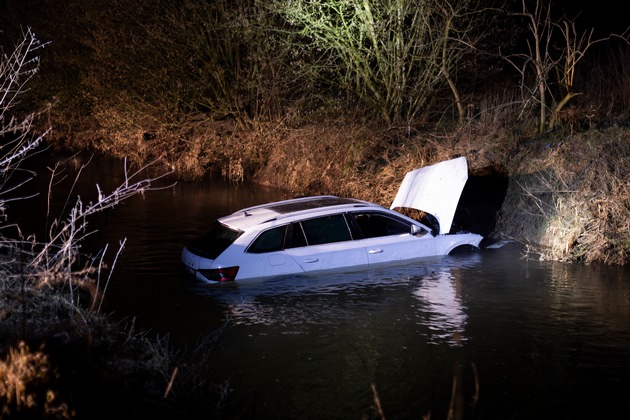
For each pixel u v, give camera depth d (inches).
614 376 259.8
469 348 288.2
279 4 679.1
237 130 850.1
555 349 286.0
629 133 507.8
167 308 339.9
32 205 621.0
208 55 851.4
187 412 227.8
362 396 246.7
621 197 448.5
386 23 693.9
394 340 297.4
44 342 225.5
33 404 201.6
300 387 254.1
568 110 584.4
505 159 550.6
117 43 878.4
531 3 850.8
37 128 1102.4
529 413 232.8
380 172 619.2
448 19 637.9
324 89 756.6
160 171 851.4
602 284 377.7
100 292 363.9
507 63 800.9
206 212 591.8
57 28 1032.8
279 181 740.0
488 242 478.9
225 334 305.6
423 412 235.0
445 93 747.4
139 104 888.9
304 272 396.5
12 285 308.5
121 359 251.0
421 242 429.7
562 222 450.3
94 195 679.7
